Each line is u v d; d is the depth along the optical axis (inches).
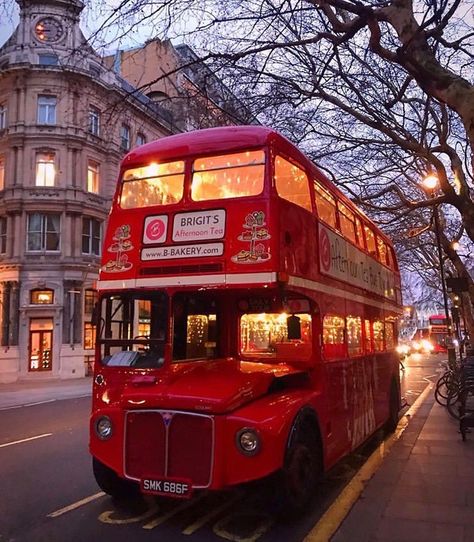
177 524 236.2
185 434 225.6
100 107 1255.5
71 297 1273.4
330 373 295.6
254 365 279.3
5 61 1284.4
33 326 1254.9
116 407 243.6
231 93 448.1
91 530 228.4
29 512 252.7
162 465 227.8
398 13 281.4
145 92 513.0
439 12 264.2
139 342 262.4
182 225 263.7
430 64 278.1
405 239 1027.3
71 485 299.9
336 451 294.2
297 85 454.6
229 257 249.6
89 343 1315.2
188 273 256.8
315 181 311.3
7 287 1254.9
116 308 275.6
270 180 252.7
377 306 449.4
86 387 1048.2
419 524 219.3
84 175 1312.7
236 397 230.2
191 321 280.8
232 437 220.5
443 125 494.6
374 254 458.3
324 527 224.1
